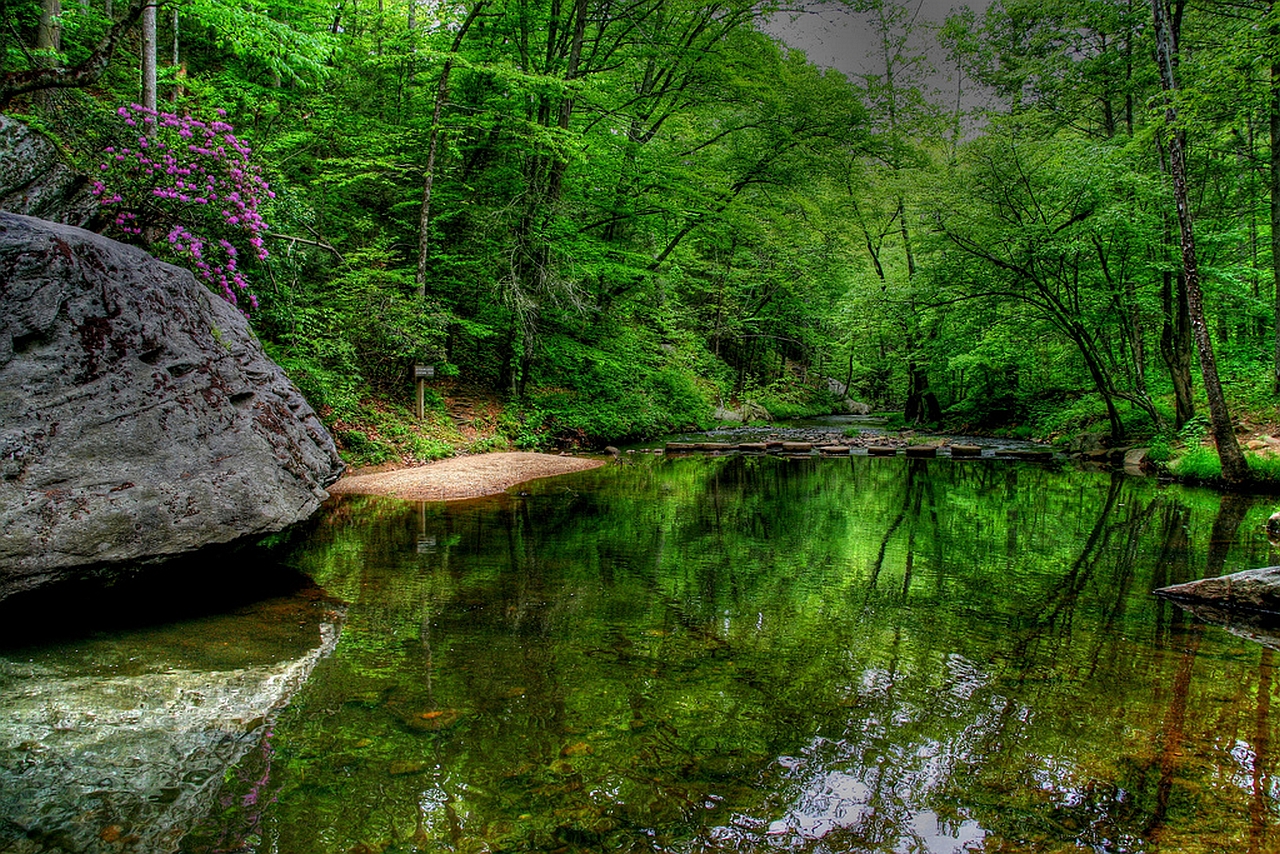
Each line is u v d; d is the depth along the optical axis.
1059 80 15.69
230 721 2.72
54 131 6.62
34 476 3.38
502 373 14.19
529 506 7.83
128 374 3.95
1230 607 4.47
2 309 3.50
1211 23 12.84
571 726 2.78
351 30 15.45
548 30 14.45
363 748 2.56
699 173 14.91
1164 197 11.79
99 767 2.36
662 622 4.07
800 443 16.91
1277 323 10.91
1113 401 15.99
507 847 2.04
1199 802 2.34
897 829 2.17
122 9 13.41
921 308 17.28
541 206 13.16
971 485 10.53
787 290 24.53
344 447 9.47
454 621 3.97
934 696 3.13
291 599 4.29
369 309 10.59
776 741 2.71
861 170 19.69
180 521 3.86
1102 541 6.62
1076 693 3.18
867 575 5.29
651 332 17.89
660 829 2.15
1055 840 2.13
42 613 3.53
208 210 7.04
